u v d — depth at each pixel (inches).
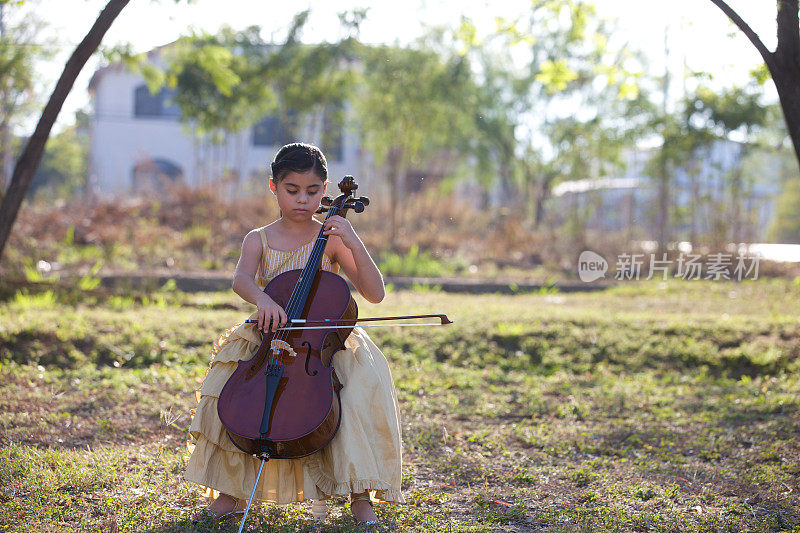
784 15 195.5
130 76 1003.3
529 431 191.3
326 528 121.2
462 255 639.1
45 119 247.3
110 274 446.6
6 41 465.4
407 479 151.1
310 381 113.9
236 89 633.0
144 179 811.4
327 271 123.6
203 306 367.9
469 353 294.2
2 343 265.7
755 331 326.6
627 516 133.0
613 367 290.0
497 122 914.7
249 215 671.8
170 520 124.3
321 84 672.4
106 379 232.8
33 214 605.0
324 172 126.8
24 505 129.2
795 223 1064.2
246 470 121.3
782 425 194.5
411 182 779.4
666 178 644.1
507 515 132.4
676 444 182.7
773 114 636.7
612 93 790.5
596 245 647.1
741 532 129.0
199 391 122.6
